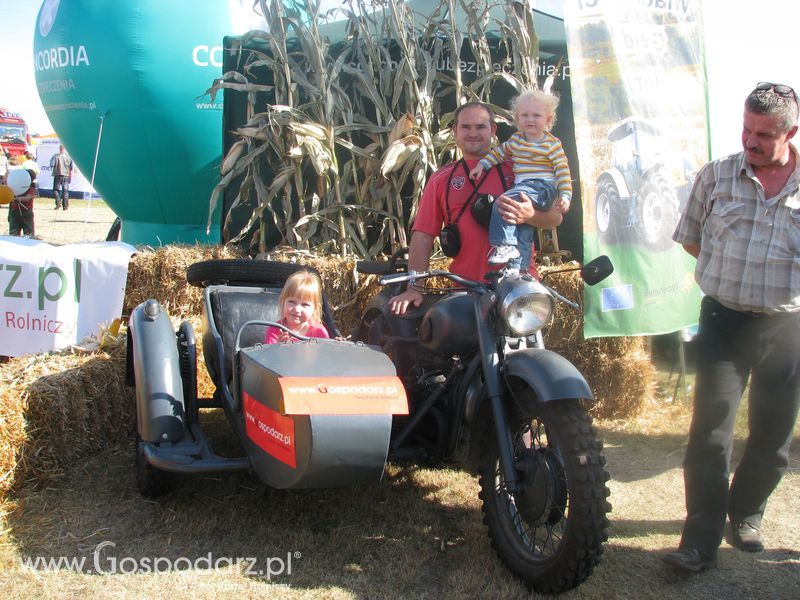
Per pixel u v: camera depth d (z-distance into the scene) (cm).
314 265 527
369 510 352
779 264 289
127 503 352
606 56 460
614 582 292
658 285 488
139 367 342
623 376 495
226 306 391
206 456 319
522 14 563
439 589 286
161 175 722
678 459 432
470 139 385
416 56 593
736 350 303
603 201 460
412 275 304
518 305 281
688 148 503
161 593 278
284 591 282
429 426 342
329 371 287
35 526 327
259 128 563
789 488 385
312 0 567
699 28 514
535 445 301
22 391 364
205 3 699
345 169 584
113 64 687
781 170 292
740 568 306
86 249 536
